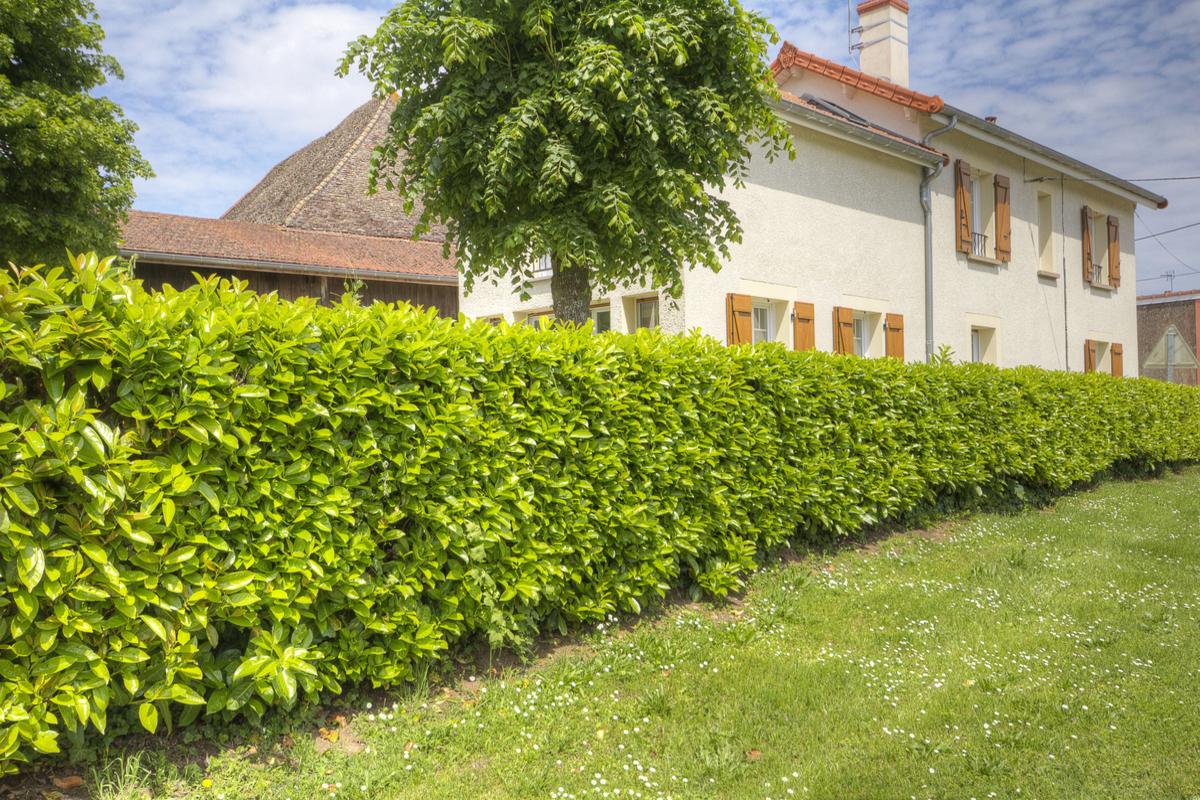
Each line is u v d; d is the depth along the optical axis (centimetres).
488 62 647
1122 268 2080
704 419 600
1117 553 795
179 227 1587
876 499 799
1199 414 1645
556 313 756
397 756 344
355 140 2348
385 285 1642
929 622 555
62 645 293
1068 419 1178
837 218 1238
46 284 294
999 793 324
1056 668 472
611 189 612
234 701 335
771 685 433
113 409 313
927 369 915
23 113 1060
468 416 423
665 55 614
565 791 321
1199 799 318
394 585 396
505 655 471
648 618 545
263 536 344
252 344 349
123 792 298
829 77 1502
